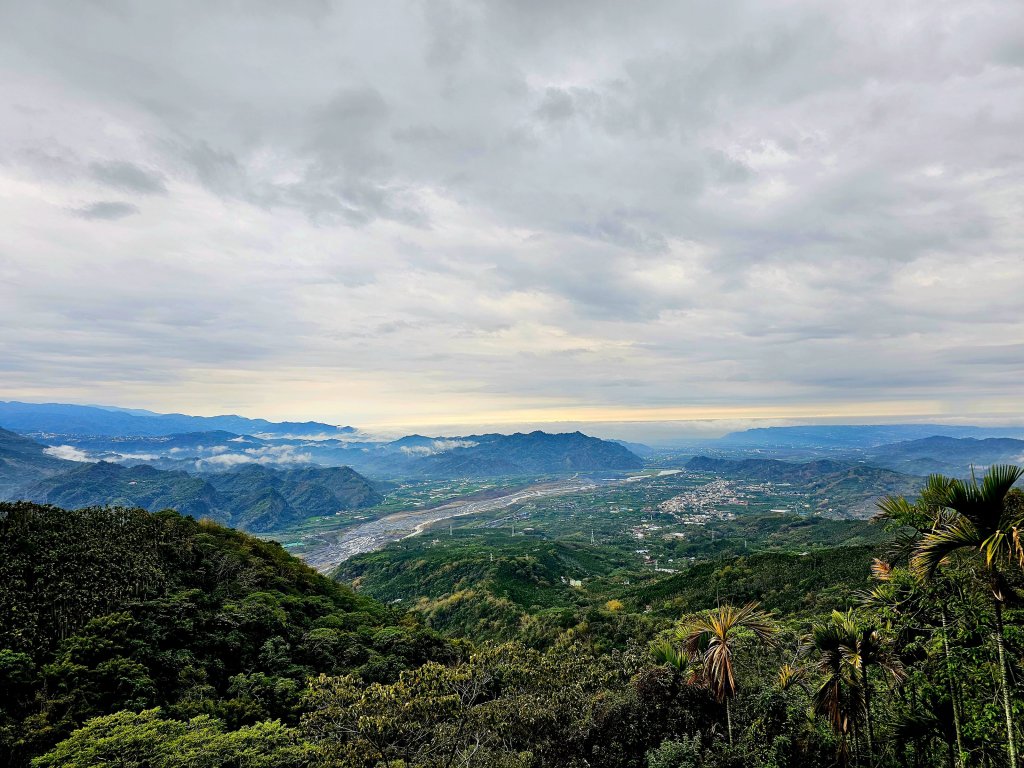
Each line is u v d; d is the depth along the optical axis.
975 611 12.91
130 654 33.62
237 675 35.72
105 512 55.00
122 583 41.66
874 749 16.52
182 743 20.47
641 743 19.30
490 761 17.98
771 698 19.03
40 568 39.19
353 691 20.27
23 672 28.83
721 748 17.73
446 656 46.59
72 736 20.94
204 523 68.44
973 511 10.66
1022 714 11.66
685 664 19.92
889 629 15.64
